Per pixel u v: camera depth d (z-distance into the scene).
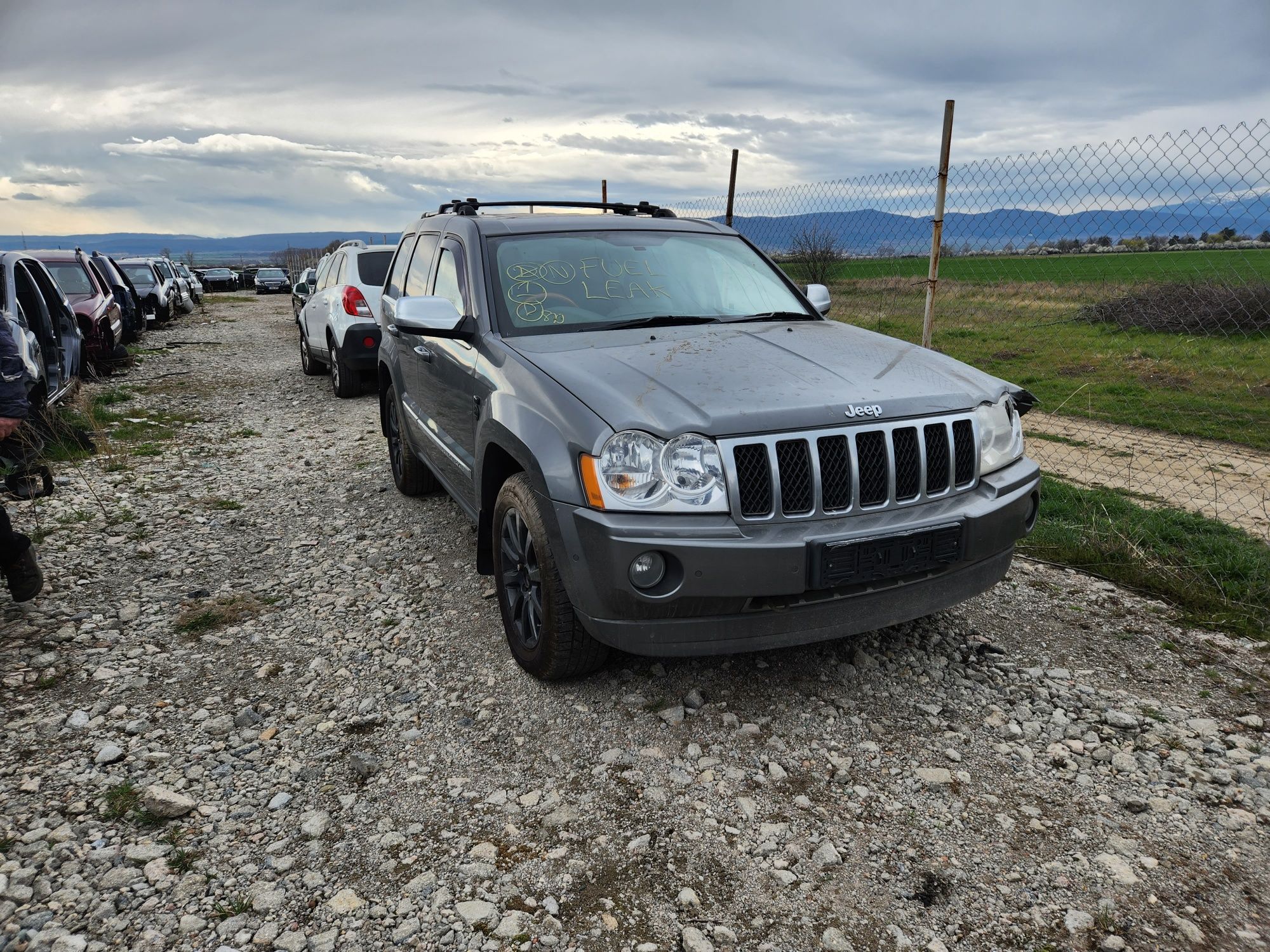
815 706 3.12
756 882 2.27
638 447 2.69
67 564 4.64
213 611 4.04
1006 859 2.35
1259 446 7.59
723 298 4.05
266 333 19.20
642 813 2.55
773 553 2.64
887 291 11.06
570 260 4.04
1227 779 2.68
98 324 11.35
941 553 2.88
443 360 4.23
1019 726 3.01
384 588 4.31
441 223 4.90
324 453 7.34
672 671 3.38
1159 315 12.65
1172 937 2.07
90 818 2.54
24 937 2.08
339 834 2.48
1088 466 6.93
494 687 3.31
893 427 2.88
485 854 2.38
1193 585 4.11
